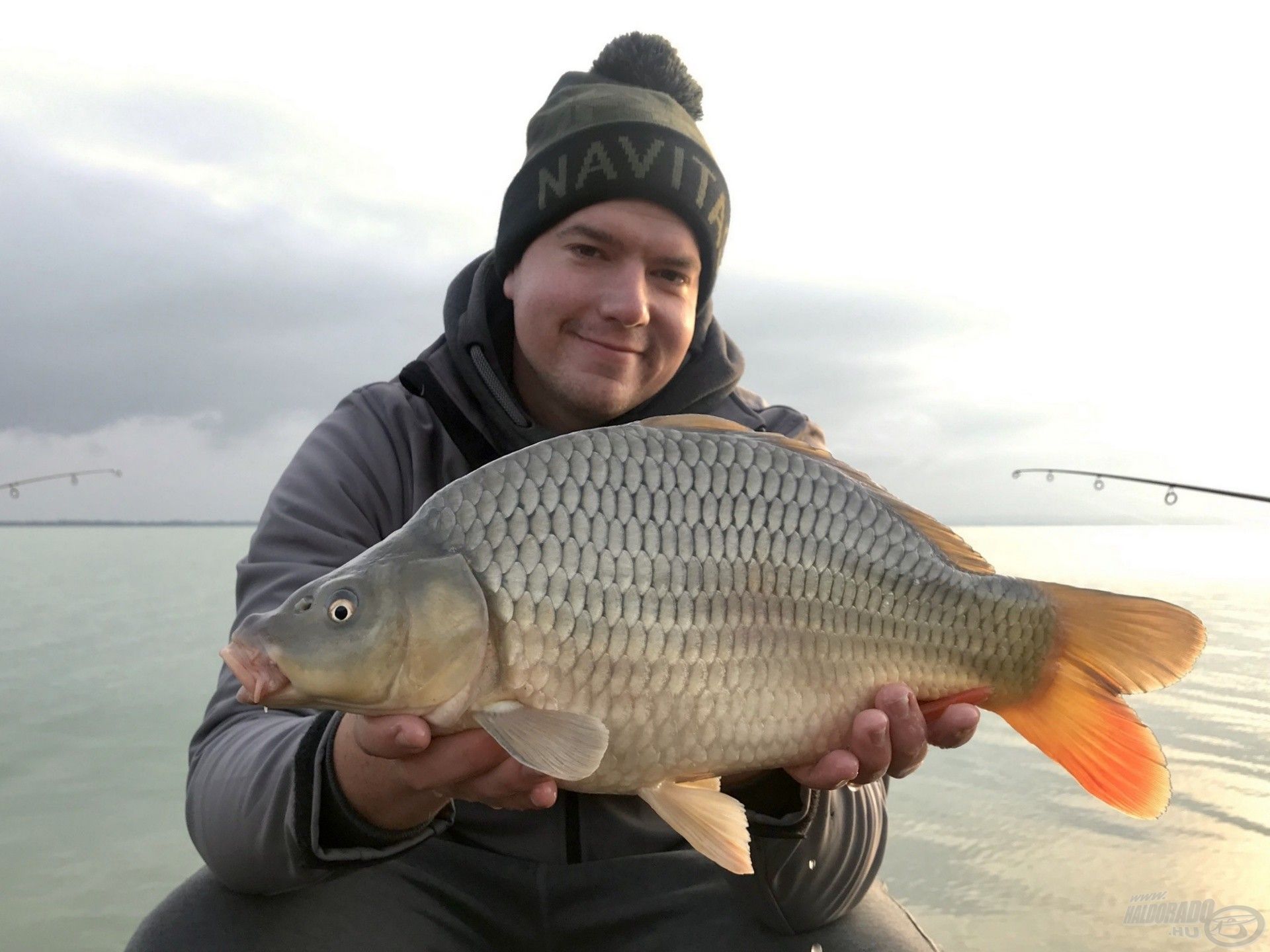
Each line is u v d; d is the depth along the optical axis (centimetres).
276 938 52
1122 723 49
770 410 75
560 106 67
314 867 46
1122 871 82
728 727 45
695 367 72
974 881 81
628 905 60
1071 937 70
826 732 47
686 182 66
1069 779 110
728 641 45
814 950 59
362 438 65
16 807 102
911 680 49
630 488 45
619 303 63
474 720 43
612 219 64
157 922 53
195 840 52
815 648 47
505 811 60
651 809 62
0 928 75
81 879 85
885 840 62
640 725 44
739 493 46
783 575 46
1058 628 50
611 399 65
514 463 45
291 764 46
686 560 45
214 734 53
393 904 57
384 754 42
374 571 43
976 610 49
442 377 66
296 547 58
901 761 47
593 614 44
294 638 42
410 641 42
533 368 66
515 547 43
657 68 73
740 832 45
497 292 70
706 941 59
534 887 59
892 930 61
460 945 58
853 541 48
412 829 48
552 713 43
